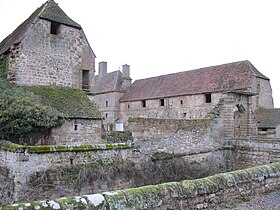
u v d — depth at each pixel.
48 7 18.69
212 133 17.47
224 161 17.70
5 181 10.48
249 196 6.82
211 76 34.75
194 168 15.35
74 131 15.05
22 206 3.79
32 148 9.89
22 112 12.55
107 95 47.97
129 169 12.01
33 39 17.41
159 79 42.75
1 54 18.27
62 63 18.77
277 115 31.78
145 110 41.06
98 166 11.17
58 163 10.43
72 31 19.41
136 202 4.75
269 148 15.82
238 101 19.30
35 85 17.38
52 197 9.80
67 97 17.09
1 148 11.16
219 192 6.14
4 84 15.84
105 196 4.53
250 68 31.92
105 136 18.19
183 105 35.62
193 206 5.59
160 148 14.41
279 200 6.90
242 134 20.14
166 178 13.51
